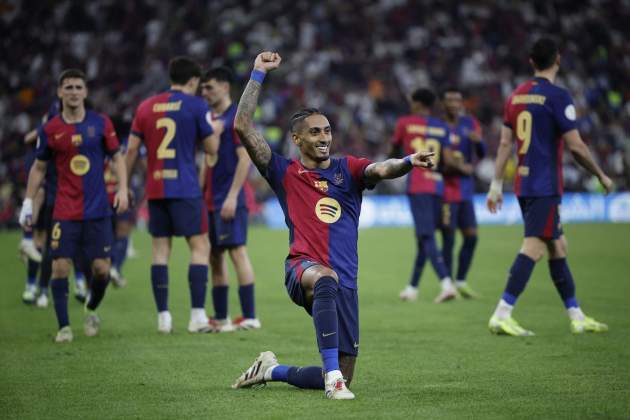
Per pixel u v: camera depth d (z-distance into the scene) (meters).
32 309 37.56
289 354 26.33
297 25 114.19
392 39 114.25
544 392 20.52
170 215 30.70
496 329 29.75
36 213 38.53
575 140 28.97
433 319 33.97
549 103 29.11
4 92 105.88
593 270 49.31
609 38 117.44
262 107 99.75
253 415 18.58
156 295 30.89
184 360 25.38
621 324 31.53
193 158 30.78
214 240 31.86
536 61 29.83
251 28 113.69
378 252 61.97
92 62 109.50
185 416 18.69
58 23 115.75
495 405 19.23
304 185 20.53
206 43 111.12
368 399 19.88
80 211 29.31
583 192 94.19
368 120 101.38
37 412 19.33
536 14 120.12
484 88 107.94
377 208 87.62
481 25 116.19
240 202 31.88
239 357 25.86
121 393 21.08
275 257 58.25
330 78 107.56
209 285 45.03
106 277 29.86
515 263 29.78
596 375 22.52
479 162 92.50
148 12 115.81
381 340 28.86
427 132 40.75
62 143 29.19
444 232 41.84
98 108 101.31
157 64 107.69
